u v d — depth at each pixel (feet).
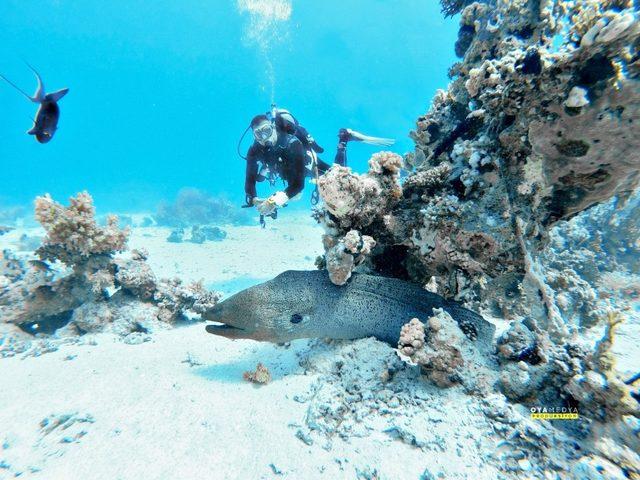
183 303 10.89
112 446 5.19
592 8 5.57
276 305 6.88
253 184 9.95
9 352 8.71
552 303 6.01
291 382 6.41
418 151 9.81
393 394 5.70
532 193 6.13
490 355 5.90
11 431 5.54
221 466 4.82
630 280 12.21
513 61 6.12
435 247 6.79
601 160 5.42
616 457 4.21
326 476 4.58
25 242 23.39
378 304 6.79
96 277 10.08
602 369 4.65
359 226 6.87
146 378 6.88
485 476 4.29
